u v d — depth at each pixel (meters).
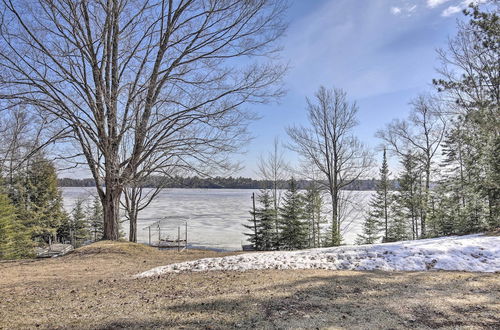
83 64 12.59
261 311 4.83
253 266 8.84
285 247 27.34
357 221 43.22
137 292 6.28
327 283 6.59
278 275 7.54
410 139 28.86
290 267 8.66
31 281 7.61
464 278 6.83
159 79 14.27
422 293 5.71
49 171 18.11
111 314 4.80
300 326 4.17
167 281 7.33
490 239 9.73
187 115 14.05
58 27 11.93
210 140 14.34
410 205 27.94
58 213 33.97
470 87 17.97
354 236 36.06
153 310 4.98
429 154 27.77
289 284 6.55
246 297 5.63
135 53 13.61
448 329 4.00
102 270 9.17
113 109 12.77
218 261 9.48
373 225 29.56
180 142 14.34
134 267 9.67
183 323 4.36
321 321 4.35
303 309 4.90
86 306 5.30
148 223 44.62
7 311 5.04
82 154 13.73
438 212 19.98
